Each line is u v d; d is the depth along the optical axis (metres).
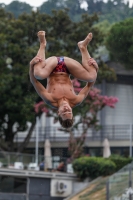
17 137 128.62
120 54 112.69
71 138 106.56
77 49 115.62
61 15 115.19
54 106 27.77
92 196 88.69
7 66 112.56
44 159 99.62
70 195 95.62
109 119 125.50
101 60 113.81
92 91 106.00
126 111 126.88
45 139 125.88
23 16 116.69
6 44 112.00
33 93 111.31
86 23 115.69
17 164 95.94
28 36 115.38
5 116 117.25
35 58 27.48
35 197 96.06
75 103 27.89
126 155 118.44
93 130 123.75
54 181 97.75
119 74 125.25
